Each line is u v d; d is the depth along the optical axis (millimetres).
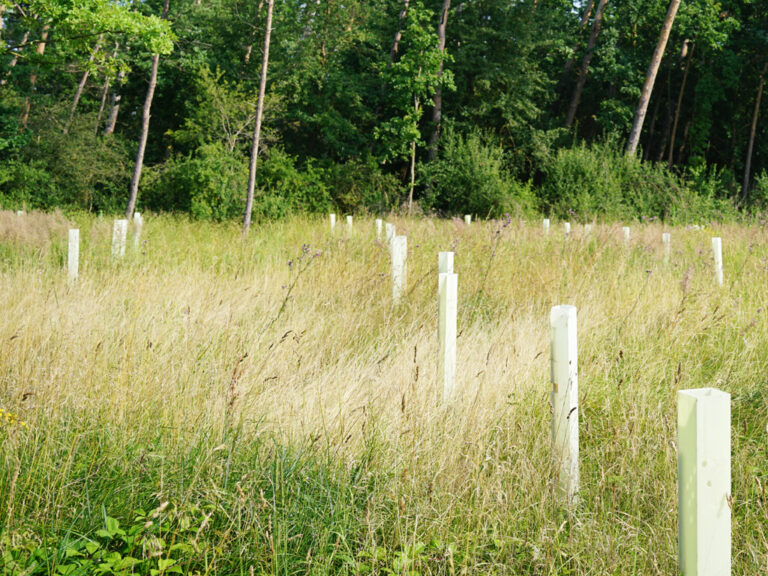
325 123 28484
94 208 27875
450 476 3367
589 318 6660
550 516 3137
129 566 2629
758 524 3047
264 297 7301
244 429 3732
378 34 30672
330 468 3387
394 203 26500
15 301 6648
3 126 21562
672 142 35000
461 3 29984
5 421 3412
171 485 3164
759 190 26531
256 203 23047
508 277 8594
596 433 4160
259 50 28891
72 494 3045
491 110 30609
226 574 2723
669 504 3229
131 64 28266
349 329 6238
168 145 29594
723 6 34062
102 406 3814
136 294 6770
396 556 2867
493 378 4641
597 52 31375
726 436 2264
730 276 9281
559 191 25234
